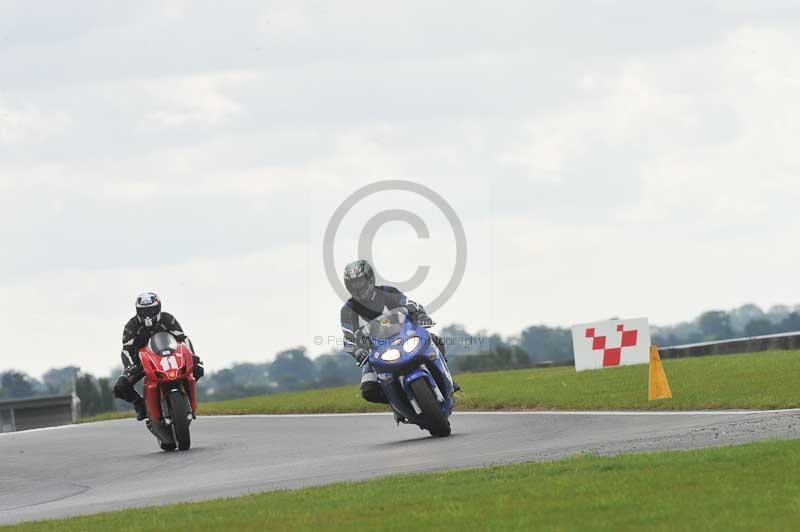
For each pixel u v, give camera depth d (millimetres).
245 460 56156
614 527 28625
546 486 35094
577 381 82000
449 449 50750
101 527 35344
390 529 30719
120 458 62844
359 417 77000
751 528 27266
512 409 71062
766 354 88938
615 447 45562
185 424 62188
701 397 62656
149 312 64062
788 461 35406
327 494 37844
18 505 47281
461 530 29797
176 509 37750
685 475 34688
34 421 123688
